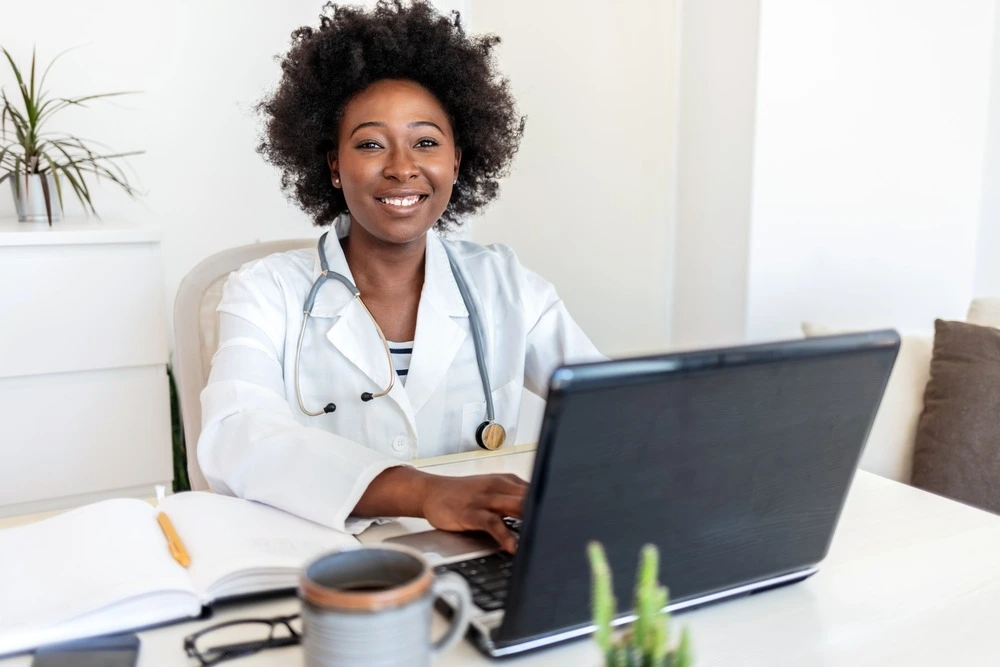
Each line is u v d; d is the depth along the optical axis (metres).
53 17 2.43
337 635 0.47
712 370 0.58
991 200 2.56
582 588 0.61
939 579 0.79
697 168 2.39
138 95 2.55
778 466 0.66
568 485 0.56
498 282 1.40
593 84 2.68
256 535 0.80
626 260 2.64
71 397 2.10
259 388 1.06
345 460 0.89
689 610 0.72
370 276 1.28
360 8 1.35
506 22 2.98
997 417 1.45
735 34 2.21
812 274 2.33
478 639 0.64
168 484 2.22
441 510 0.82
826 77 2.25
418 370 1.26
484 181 1.53
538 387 1.42
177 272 2.68
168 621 0.69
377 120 1.24
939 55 2.39
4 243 1.95
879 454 1.55
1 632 0.64
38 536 0.79
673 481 0.61
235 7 2.63
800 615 0.72
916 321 2.52
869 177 2.36
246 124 2.69
